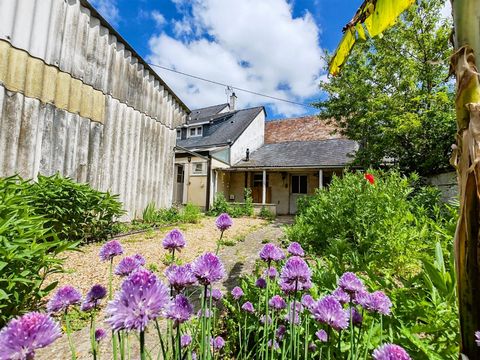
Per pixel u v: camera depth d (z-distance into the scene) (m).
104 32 5.73
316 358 1.46
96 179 5.58
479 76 0.96
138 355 1.79
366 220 3.62
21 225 2.15
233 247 5.36
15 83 4.04
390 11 1.59
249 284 2.23
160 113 7.96
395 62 7.46
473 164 0.91
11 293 1.89
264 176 13.60
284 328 1.46
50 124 4.57
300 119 19.80
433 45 6.98
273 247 1.49
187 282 1.01
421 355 1.25
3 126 3.90
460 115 0.99
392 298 1.64
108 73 5.89
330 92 9.52
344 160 12.52
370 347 1.25
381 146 7.57
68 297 1.07
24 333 0.62
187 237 5.94
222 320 2.11
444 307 1.42
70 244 2.38
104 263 3.66
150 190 7.50
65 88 4.84
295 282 1.23
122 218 6.39
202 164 14.02
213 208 12.09
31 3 4.22
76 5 5.02
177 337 0.99
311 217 5.13
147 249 4.57
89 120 5.40
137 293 0.66
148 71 7.31
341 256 2.62
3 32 3.87
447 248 2.24
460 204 0.96
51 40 4.56
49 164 4.56
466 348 0.90
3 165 3.92
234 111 19.77
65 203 3.98
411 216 3.26
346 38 2.00
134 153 6.83
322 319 1.04
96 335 1.32
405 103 7.23
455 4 1.05
